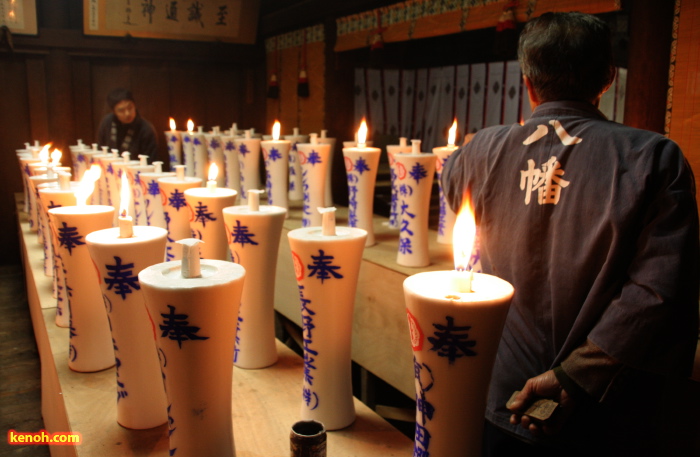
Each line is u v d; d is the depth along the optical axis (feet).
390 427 3.67
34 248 8.34
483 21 8.95
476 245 5.54
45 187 5.19
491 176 3.77
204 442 2.79
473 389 2.42
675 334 2.92
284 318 8.39
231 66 18.33
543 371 3.51
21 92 15.72
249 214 4.08
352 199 6.66
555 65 3.51
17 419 7.93
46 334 5.13
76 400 3.82
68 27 16.01
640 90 6.36
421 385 2.50
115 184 8.07
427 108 15.33
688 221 2.93
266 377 4.29
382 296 5.98
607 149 3.20
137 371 3.43
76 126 16.47
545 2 7.75
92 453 3.23
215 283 2.56
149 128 13.65
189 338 2.60
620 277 3.13
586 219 3.23
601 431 3.32
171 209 5.29
